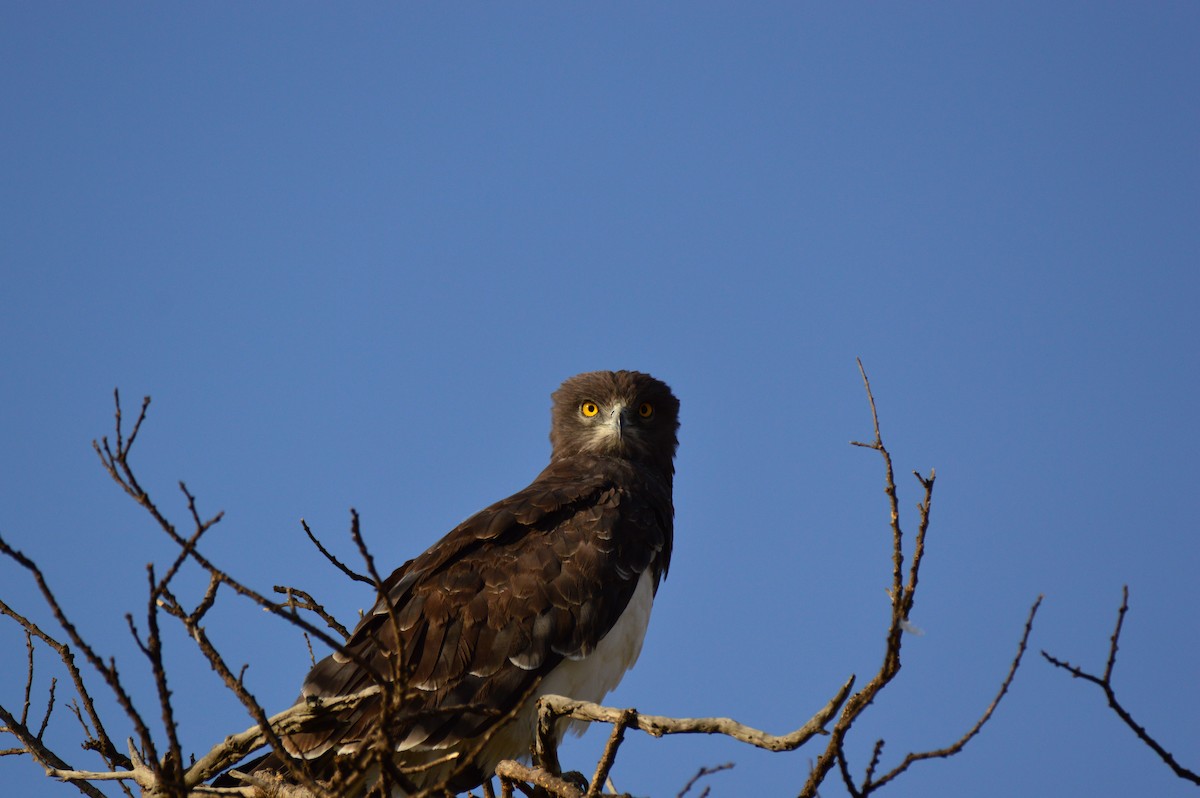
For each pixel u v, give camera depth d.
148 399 7.93
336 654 12.45
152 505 7.80
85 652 7.11
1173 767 8.08
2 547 6.89
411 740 11.95
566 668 12.95
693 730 8.05
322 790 7.85
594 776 8.57
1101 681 8.30
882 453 8.36
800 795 7.96
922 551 7.87
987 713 7.81
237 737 9.81
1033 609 8.11
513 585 13.05
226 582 7.50
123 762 11.07
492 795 12.19
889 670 7.36
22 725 11.20
